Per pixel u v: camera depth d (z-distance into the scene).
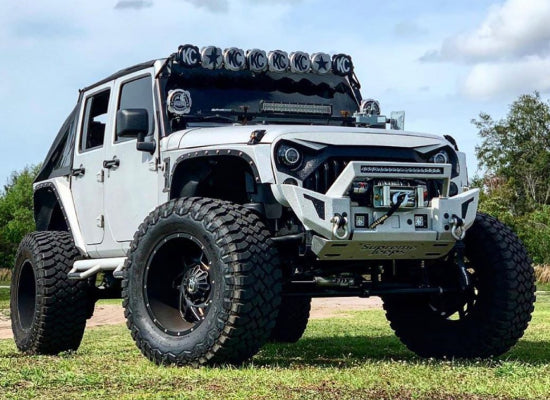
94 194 6.92
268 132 5.38
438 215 5.47
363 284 5.86
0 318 13.98
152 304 5.58
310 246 5.25
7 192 70.19
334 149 5.43
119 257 6.71
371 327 10.07
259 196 5.47
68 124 7.63
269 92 6.59
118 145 6.58
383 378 4.71
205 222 5.25
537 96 71.94
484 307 5.85
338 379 4.63
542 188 69.81
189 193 5.83
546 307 14.81
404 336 6.42
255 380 4.59
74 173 7.20
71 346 7.21
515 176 70.25
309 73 6.78
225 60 6.40
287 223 5.42
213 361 5.18
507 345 5.88
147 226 5.62
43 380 4.78
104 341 8.52
